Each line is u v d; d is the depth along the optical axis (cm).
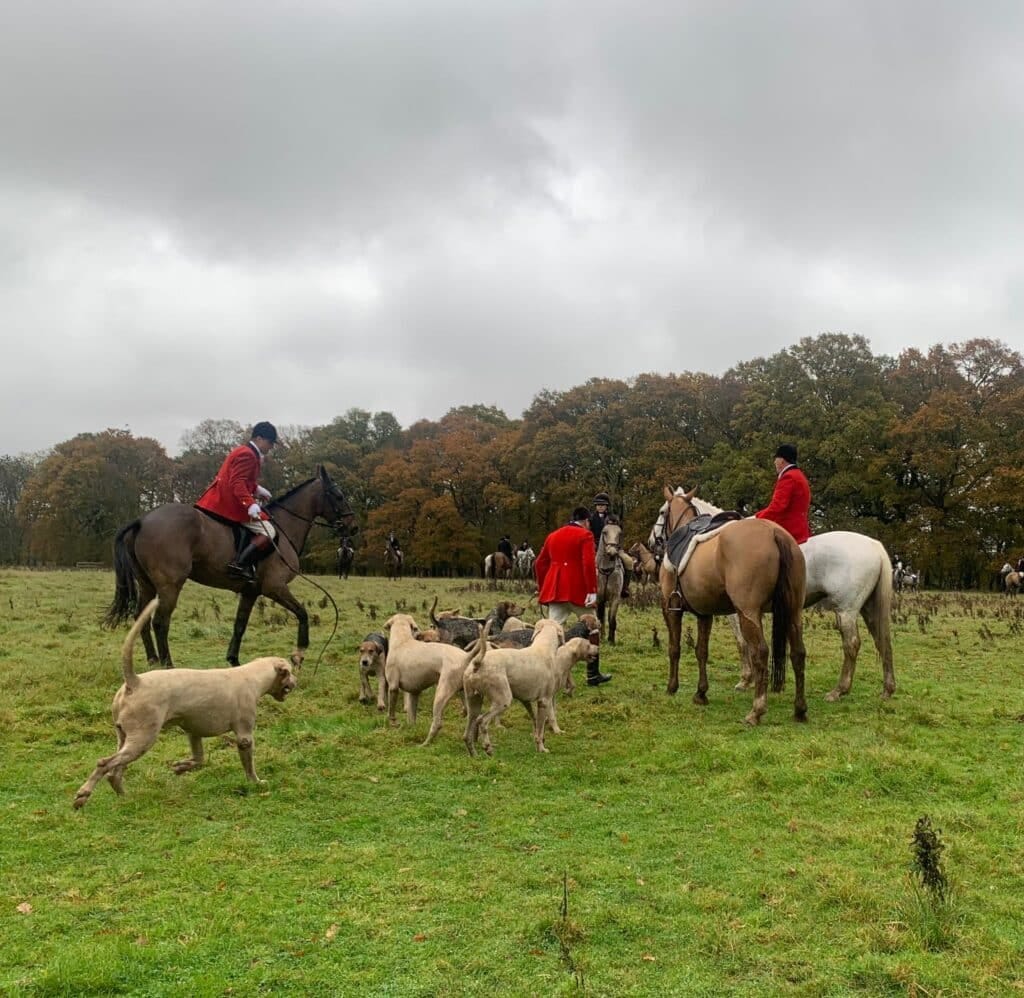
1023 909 431
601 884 465
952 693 998
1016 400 4341
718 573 895
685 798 622
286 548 1152
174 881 466
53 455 6681
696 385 5281
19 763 676
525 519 6138
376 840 539
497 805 609
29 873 475
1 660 1074
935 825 553
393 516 5900
